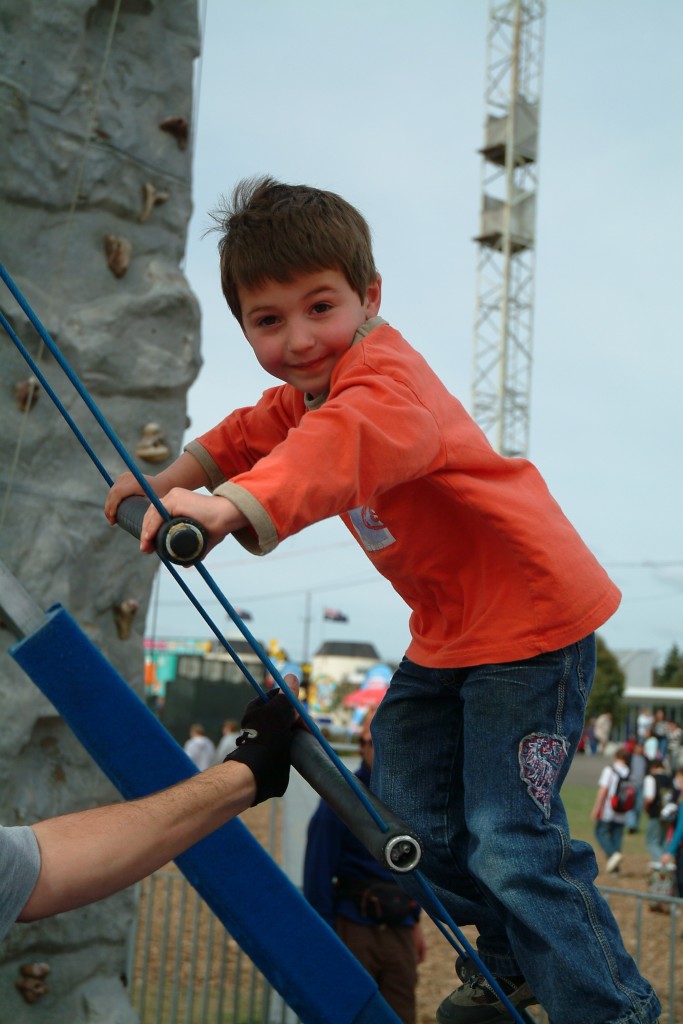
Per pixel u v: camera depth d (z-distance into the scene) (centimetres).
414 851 122
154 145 376
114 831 135
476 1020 163
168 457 370
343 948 149
